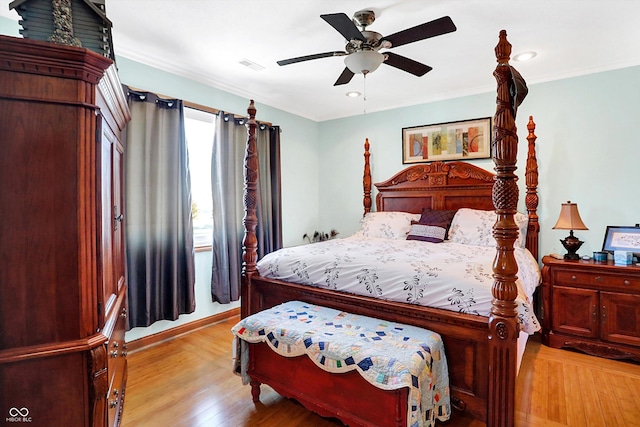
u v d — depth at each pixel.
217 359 2.65
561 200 3.28
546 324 2.90
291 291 2.43
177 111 2.97
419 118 4.12
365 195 4.44
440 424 1.87
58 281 1.10
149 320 2.80
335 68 3.10
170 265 2.93
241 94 3.73
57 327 1.10
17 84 1.03
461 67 3.09
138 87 2.80
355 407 1.63
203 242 3.47
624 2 2.05
